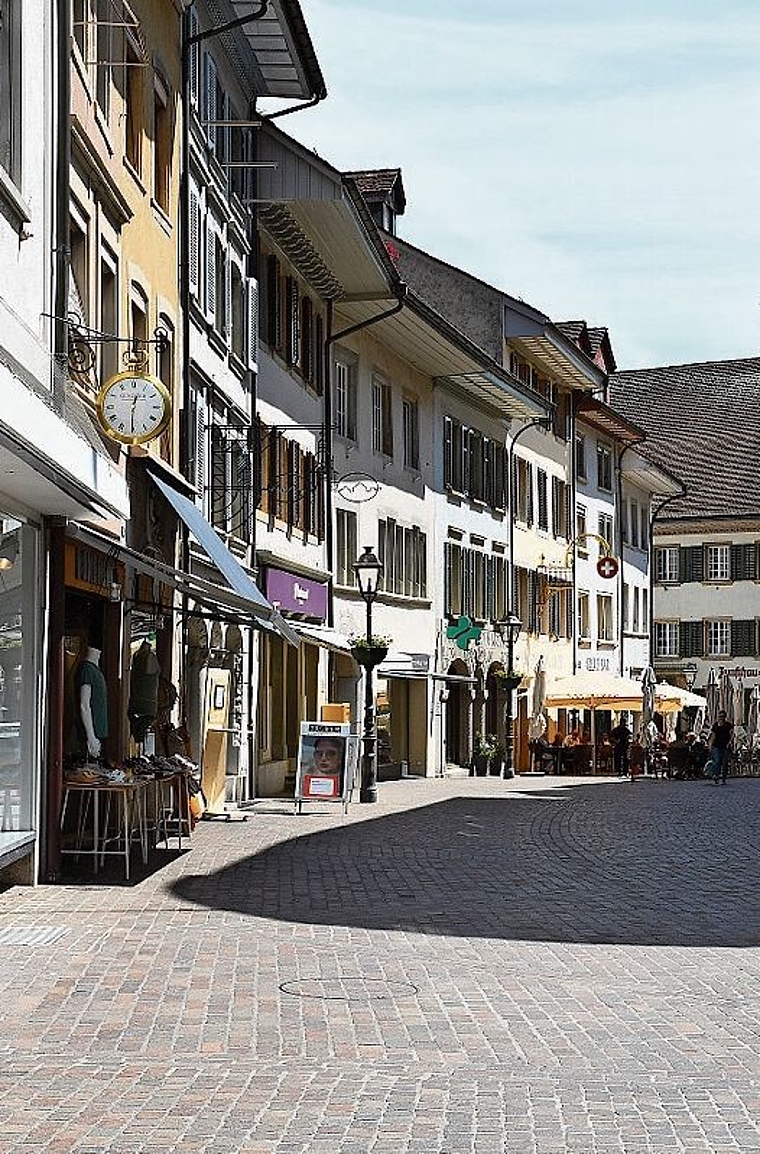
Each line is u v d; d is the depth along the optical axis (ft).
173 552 81.05
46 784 54.75
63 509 52.21
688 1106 26.35
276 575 111.96
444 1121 25.03
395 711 158.40
